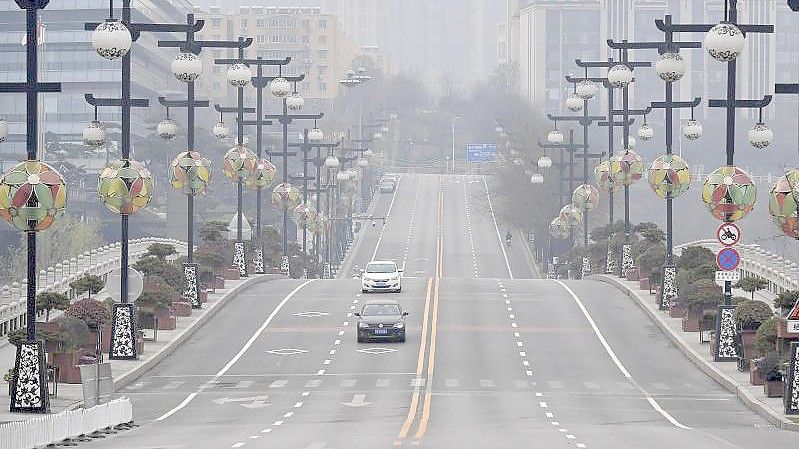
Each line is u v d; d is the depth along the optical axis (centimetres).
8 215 10769
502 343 16450
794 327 11056
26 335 11612
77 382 12888
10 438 8362
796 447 9025
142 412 11794
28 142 10925
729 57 11912
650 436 9738
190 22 15750
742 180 13788
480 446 8869
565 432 9981
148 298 16338
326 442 9194
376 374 14250
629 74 17600
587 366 14900
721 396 12925
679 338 16375
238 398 12688
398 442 9131
